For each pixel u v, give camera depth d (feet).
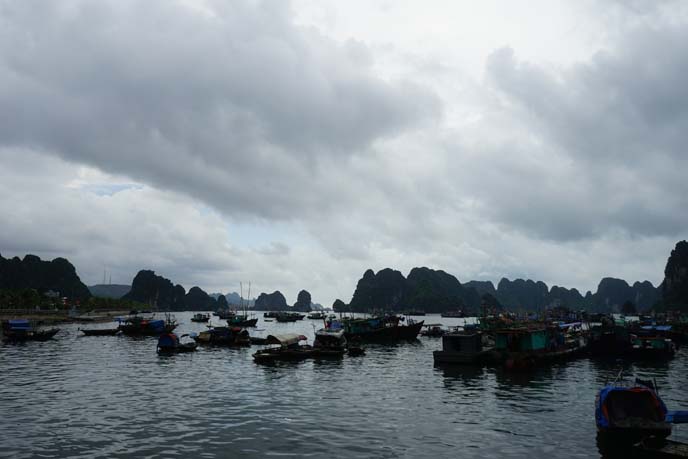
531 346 151.23
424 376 129.90
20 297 455.63
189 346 189.26
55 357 166.30
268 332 352.08
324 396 100.27
